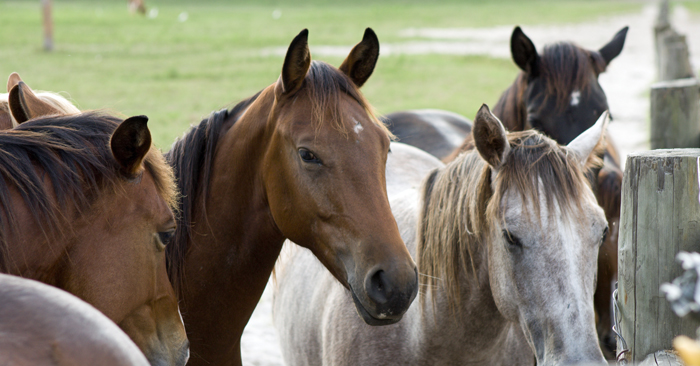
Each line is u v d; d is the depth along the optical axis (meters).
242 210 3.49
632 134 14.26
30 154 2.55
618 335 3.21
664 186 2.88
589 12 54.22
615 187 5.15
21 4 45.06
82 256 2.55
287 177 3.13
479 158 3.25
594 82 5.80
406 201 4.19
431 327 3.46
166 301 2.90
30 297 1.94
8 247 2.41
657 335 3.00
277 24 38.62
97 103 15.59
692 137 6.98
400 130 7.37
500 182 2.96
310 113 3.07
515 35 5.89
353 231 2.93
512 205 2.89
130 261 2.64
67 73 19.88
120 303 2.60
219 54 25.44
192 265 3.57
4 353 1.77
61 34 29.58
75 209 2.55
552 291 2.78
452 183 3.36
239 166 3.45
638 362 3.07
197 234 3.57
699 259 2.07
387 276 2.81
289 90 3.16
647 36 36.50
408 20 44.44
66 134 2.66
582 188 2.92
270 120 3.25
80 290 2.54
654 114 7.06
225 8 52.12
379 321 2.93
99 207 2.60
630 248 3.04
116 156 2.60
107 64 22.12
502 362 3.66
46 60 22.22
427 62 24.83
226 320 3.64
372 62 3.36
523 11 54.91
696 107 6.95
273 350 6.53
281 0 61.59
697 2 64.38
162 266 2.88
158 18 39.84
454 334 3.42
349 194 2.96
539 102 5.86
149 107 15.53
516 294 2.92
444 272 3.37
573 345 2.71
